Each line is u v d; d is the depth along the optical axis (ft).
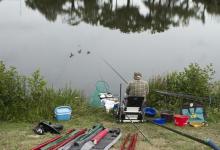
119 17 149.38
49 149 33.32
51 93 46.75
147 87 46.24
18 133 38.88
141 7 182.91
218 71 74.33
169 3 197.88
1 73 43.60
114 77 67.31
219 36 119.65
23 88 44.60
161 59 83.92
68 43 94.73
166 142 37.91
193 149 36.42
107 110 47.03
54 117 44.09
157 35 114.52
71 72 68.95
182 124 43.37
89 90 58.08
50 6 165.99
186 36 116.57
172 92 49.85
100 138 36.47
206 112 46.73
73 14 148.66
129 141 37.58
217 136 40.57
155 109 47.93
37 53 82.74
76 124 42.73
